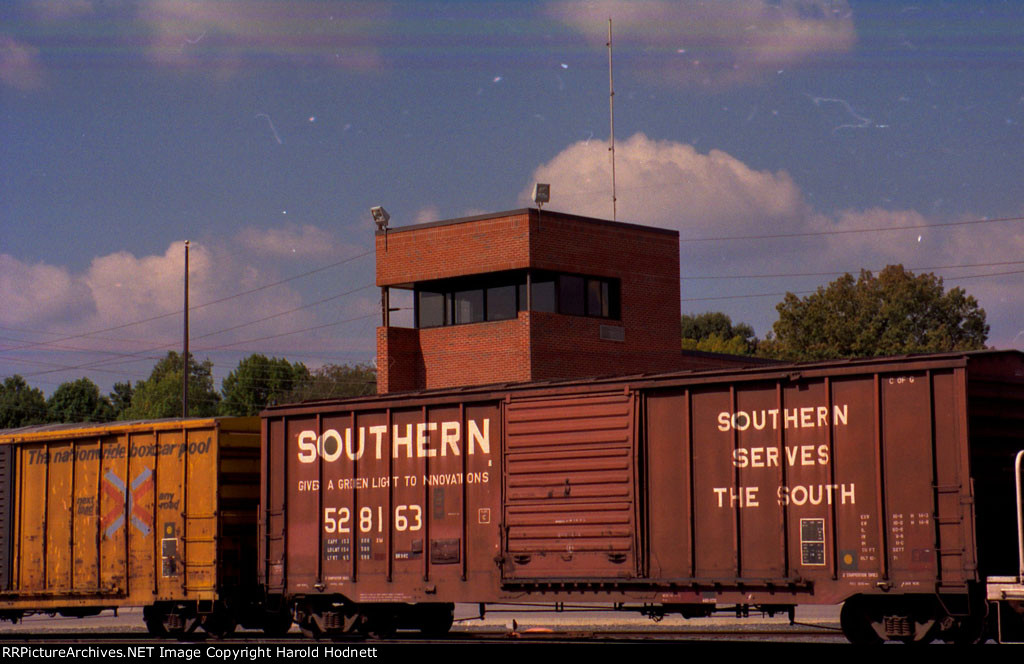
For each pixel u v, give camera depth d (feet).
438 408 91.04
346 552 94.17
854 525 72.74
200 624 104.01
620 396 82.43
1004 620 67.10
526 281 182.70
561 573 83.15
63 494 112.37
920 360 71.56
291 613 104.42
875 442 72.49
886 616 72.84
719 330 581.12
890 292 404.98
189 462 104.12
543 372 178.91
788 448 75.82
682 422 80.12
